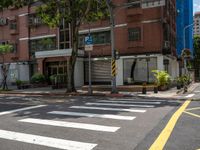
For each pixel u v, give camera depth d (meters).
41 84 34.69
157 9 30.44
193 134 7.77
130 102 16.25
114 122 9.70
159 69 30.47
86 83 35.66
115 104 15.14
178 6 47.53
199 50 69.38
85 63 35.59
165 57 32.62
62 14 24.69
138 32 31.55
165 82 26.25
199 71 69.94
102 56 34.06
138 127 8.84
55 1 24.56
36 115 11.59
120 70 32.66
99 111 12.38
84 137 7.66
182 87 30.81
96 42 34.56
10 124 9.73
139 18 31.45
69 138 7.58
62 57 34.47
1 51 31.25
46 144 7.01
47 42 37.12
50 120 10.31
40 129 8.80
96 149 6.52
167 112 11.91
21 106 14.87
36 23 39.25
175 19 42.16
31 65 40.47
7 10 42.22
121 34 32.59
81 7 24.20
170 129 8.42
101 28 34.00
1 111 13.06
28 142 7.25
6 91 28.09
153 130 8.36
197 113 11.52
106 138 7.52
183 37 44.28
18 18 41.25
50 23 25.50
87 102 16.42
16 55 41.59
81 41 35.69
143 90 22.92
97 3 24.55
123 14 32.41
